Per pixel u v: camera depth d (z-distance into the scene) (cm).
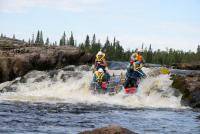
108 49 11862
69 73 3241
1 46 4125
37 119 1752
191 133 1564
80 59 4109
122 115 2033
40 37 13550
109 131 1149
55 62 3850
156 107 2550
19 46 4219
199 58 13538
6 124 1573
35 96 2802
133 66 2898
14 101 2461
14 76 3481
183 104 2688
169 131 1589
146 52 13700
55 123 1662
